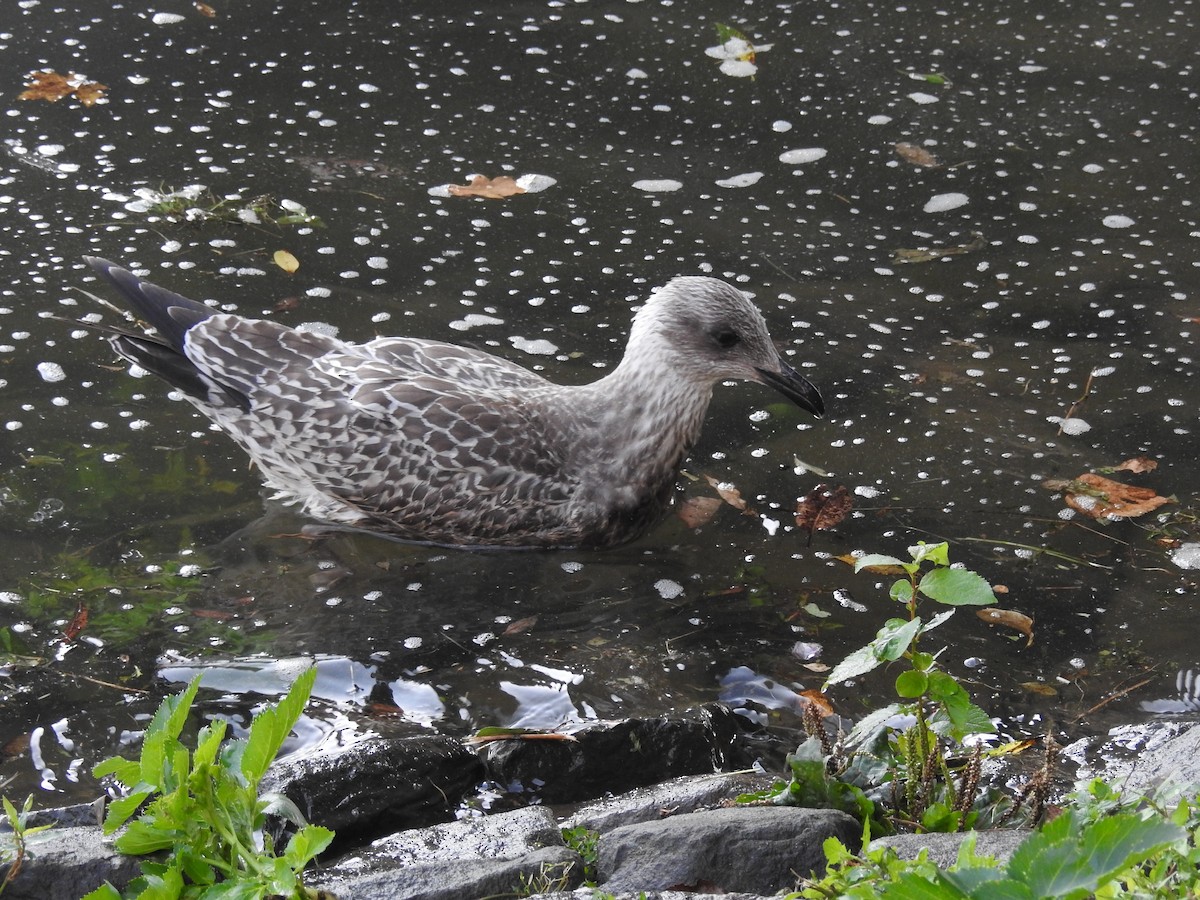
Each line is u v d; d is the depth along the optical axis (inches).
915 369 371.9
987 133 480.7
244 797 183.0
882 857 165.6
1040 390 363.6
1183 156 469.1
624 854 193.8
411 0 547.2
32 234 405.1
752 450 346.6
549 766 242.4
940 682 203.9
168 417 345.1
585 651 283.7
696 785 227.3
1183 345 379.6
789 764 220.4
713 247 419.8
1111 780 232.4
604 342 376.8
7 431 334.0
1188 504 323.3
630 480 321.1
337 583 302.7
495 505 315.9
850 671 196.2
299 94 485.1
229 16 529.3
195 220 413.7
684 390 322.0
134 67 493.4
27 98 470.9
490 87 496.4
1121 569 304.3
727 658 281.7
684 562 313.1
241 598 294.7
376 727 258.2
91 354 361.7
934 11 556.1
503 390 327.9
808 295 400.2
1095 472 334.3
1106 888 150.6
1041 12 556.1
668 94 498.0
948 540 314.3
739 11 553.6
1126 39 538.9
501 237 419.8
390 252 409.4
